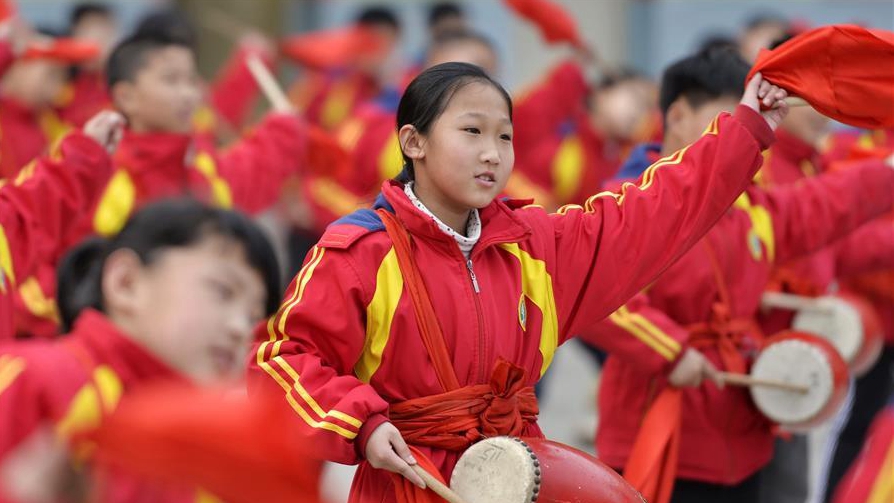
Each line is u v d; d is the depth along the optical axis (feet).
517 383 36.01
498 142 36.55
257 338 37.86
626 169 49.47
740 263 48.39
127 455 23.27
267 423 22.62
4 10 57.11
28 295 50.52
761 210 49.06
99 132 47.34
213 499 26.94
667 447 46.29
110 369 26.86
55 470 24.93
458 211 37.17
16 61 67.56
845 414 70.38
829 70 38.73
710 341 48.01
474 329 36.32
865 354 56.44
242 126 94.53
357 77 102.53
